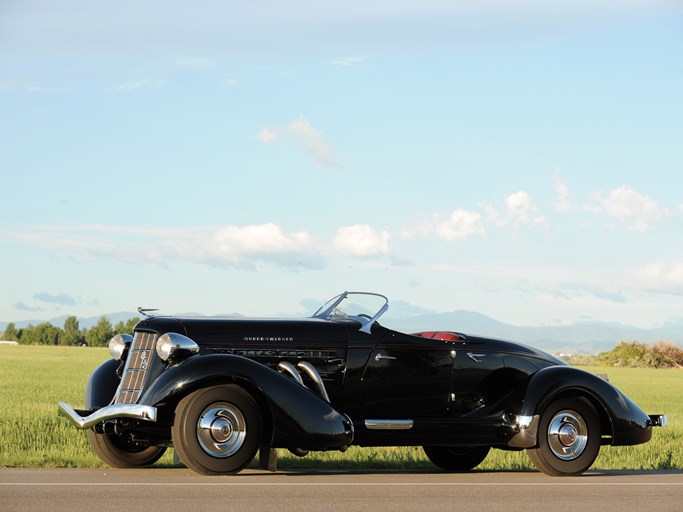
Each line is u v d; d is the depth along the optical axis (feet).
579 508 21.71
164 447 30.76
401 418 30.89
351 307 31.60
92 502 20.47
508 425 30.60
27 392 83.82
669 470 34.94
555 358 33.17
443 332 32.53
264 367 27.07
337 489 23.97
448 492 24.13
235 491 22.89
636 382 148.05
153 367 28.43
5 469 28.76
